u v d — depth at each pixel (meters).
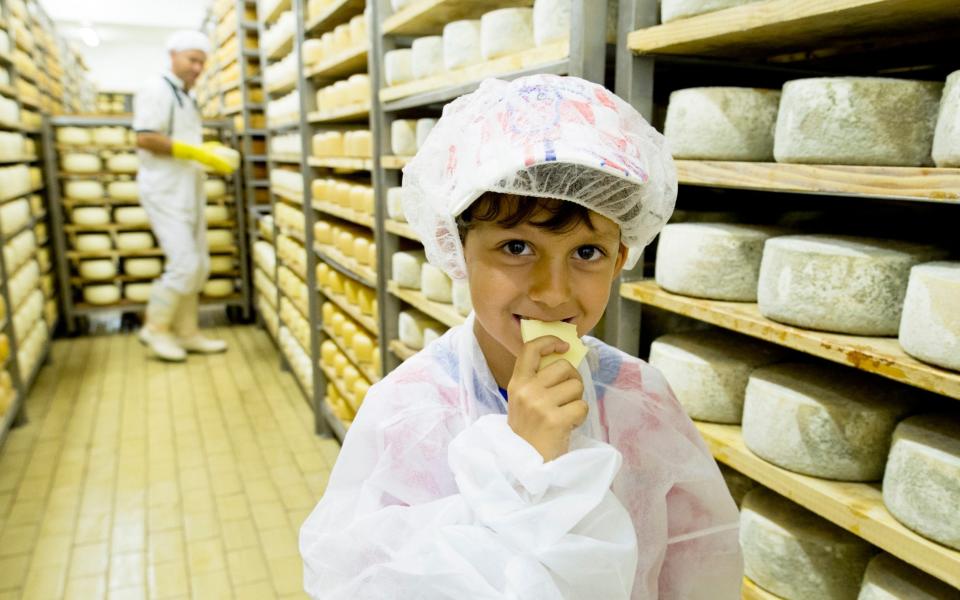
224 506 2.72
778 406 1.14
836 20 1.04
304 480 2.95
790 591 1.20
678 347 1.41
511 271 0.71
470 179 0.68
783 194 1.76
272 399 3.95
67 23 10.57
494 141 0.68
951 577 0.90
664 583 0.86
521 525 0.64
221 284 5.67
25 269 4.22
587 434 0.80
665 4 1.18
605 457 0.67
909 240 1.14
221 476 2.98
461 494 0.71
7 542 2.46
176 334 4.84
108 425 3.54
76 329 5.44
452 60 1.85
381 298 2.57
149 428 3.50
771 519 1.23
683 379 1.35
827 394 1.13
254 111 5.57
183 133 4.42
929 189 0.84
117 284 5.48
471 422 0.79
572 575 0.64
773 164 1.05
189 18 10.52
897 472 0.98
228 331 5.54
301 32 3.30
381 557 0.71
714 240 1.23
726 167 1.13
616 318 1.42
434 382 0.82
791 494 1.12
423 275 2.21
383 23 2.30
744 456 1.21
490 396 0.80
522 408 0.67
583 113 0.70
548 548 0.63
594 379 0.87
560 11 1.39
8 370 3.49
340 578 0.73
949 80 0.87
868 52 1.43
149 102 4.24
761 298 1.14
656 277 1.36
